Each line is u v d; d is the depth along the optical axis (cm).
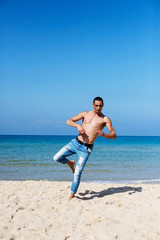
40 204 440
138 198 494
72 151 479
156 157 2019
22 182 708
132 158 1920
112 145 4531
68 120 473
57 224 339
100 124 468
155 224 341
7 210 398
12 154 2164
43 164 1466
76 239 295
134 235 306
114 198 490
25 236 302
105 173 1142
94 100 469
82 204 441
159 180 967
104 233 310
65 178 1002
